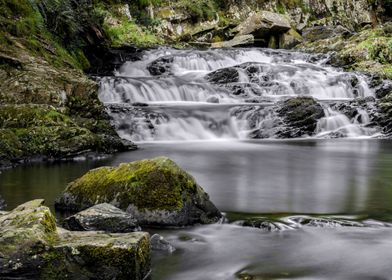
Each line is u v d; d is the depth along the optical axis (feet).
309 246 14.03
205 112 46.26
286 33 91.09
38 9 49.42
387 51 71.72
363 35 80.69
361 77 62.85
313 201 19.52
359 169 28.55
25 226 11.68
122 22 79.46
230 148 38.96
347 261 12.86
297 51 81.51
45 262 10.97
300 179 24.86
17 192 21.15
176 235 15.14
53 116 33.42
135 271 11.44
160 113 44.27
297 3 104.58
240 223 16.31
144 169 16.97
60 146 31.53
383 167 29.40
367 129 50.01
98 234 12.38
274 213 17.46
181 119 44.91
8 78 35.47
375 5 106.63
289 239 14.67
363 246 14.01
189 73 64.28
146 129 43.19
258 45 90.94
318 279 11.72
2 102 33.55
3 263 10.79
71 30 54.03
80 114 37.45
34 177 24.95
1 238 11.10
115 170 17.83
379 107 51.37
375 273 12.07
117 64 63.00
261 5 101.50
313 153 36.35
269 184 23.35
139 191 16.46
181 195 16.26
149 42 78.54
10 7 45.34
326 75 63.52
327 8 106.32
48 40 47.42
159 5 88.79
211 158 32.86
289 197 20.26
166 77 58.18
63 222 14.71
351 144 42.83
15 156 29.48
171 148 38.27
